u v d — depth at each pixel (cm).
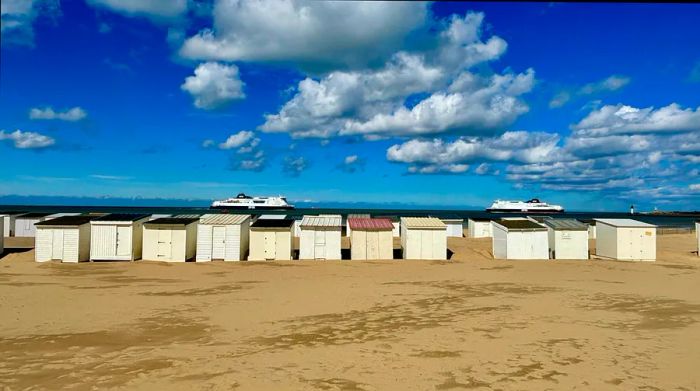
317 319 1455
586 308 1609
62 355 1062
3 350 1105
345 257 3200
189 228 2969
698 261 3061
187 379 891
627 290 2000
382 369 954
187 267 2691
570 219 3338
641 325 1347
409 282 2230
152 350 1105
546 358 1025
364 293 1928
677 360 1006
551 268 2675
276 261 2888
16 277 2344
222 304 1706
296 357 1041
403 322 1403
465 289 2030
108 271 2542
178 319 1462
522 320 1420
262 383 869
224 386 852
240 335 1259
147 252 2888
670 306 1642
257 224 3000
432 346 1129
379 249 3002
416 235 3033
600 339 1187
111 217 2975
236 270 2595
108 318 1476
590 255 3266
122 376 908
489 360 1013
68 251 2798
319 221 3098
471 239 4388
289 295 1888
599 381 880
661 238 4716
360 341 1184
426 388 847
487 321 1408
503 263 2856
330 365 981
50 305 1683
